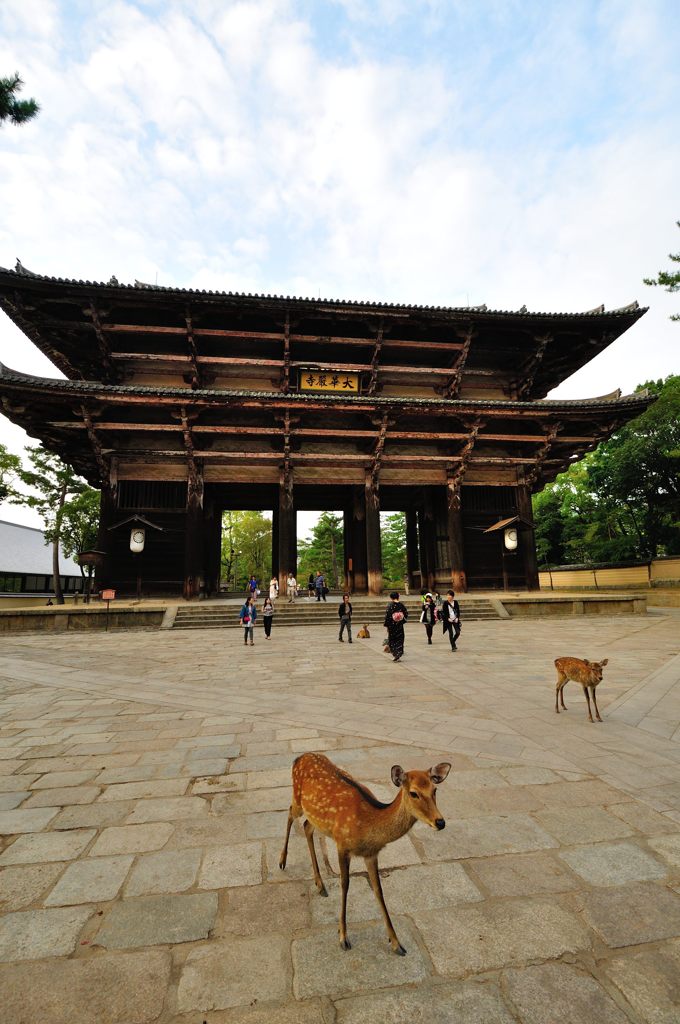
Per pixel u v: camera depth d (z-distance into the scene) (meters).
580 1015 2.13
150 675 10.02
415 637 15.98
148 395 20.72
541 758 5.20
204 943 2.60
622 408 23.58
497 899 2.93
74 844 3.61
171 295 21.64
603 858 3.35
